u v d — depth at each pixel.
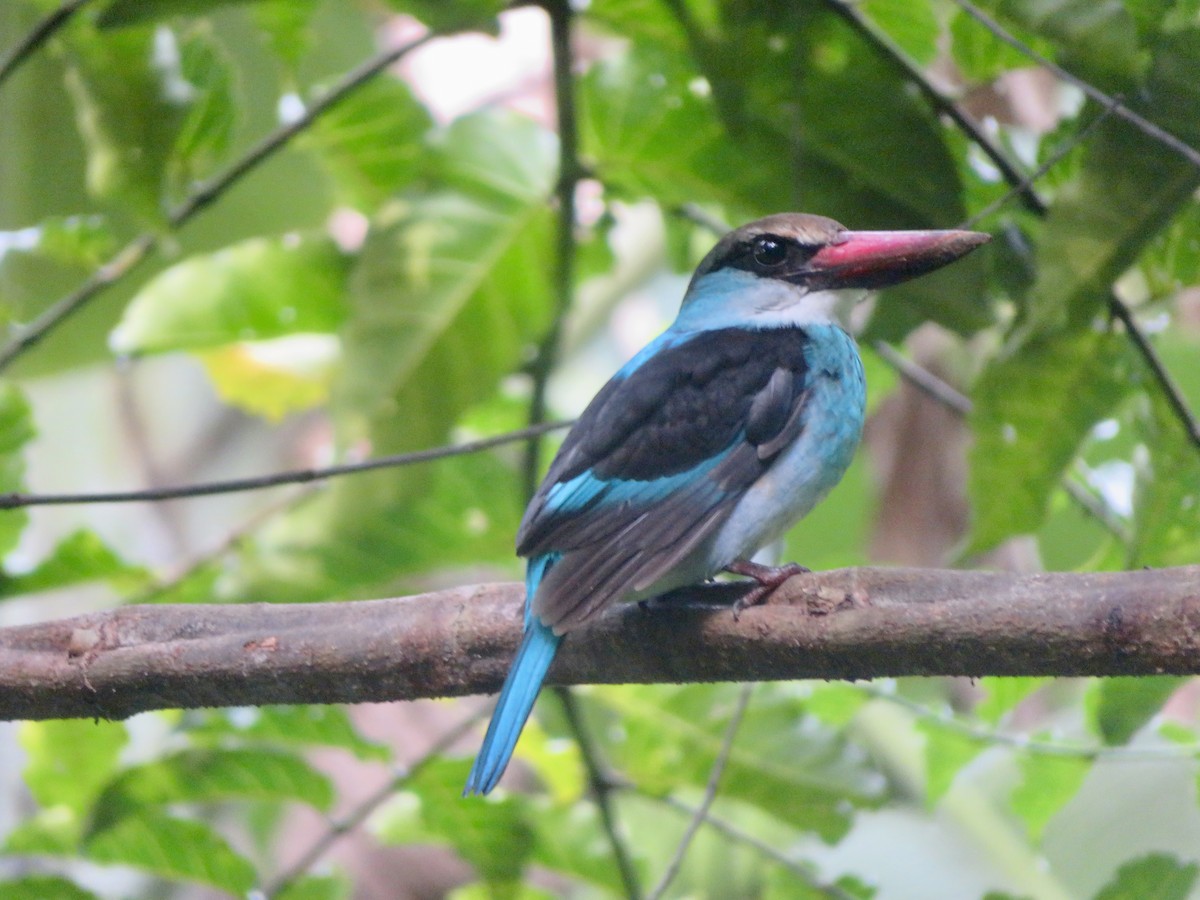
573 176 8.95
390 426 9.00
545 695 9.02
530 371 9.36
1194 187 7.00
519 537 7.02
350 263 9.41
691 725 8.62
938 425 10.89
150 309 9.37
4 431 8.52
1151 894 7.55
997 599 5.60
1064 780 8.34
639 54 8.78
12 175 9.64
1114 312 7.56
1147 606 5.39
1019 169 8.53
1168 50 7.00
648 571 6.57
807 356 7.50
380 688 6.43
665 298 15.37
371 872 12.12
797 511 7.34
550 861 8.73
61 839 8.30
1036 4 7.13
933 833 10.50
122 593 8.95
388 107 9.32
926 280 8.25
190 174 8.65
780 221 8.16
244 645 6.38
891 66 8.00
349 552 9.24
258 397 11.16
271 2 8.56
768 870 8.98
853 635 5.79
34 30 7.71
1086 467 8.93
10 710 6.52
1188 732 8.15
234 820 11.88
